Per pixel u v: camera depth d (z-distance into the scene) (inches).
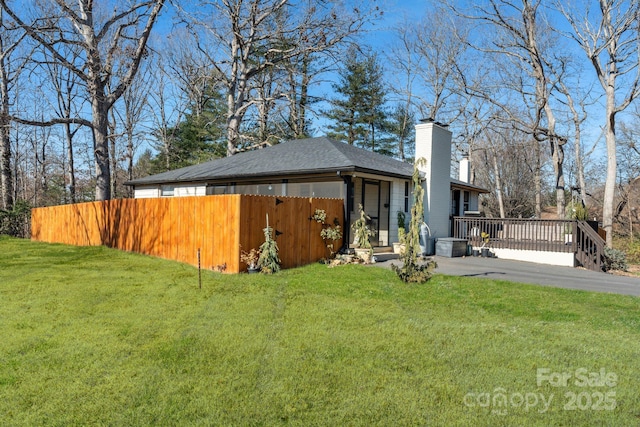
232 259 356.2
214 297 264.2
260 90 1133.7
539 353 168.6
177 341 179.5
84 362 156.5
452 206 727.1
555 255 495.8
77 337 185.0
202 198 395.2
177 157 1336.1
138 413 119.9
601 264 450.6
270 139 961.5
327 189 494.6
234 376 144.9
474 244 571.5
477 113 1119.6
